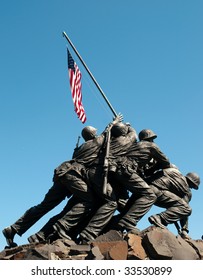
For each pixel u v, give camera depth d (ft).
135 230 60.80
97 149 65.41
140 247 54.29
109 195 63.26
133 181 63.46
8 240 65.92
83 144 66.33
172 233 56.65
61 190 66.85
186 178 69.87
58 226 62.85
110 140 65.92
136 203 63.26
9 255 57.36
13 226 66.18
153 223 63.98
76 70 79.87
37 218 66.85
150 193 63.57
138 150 65.46
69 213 63.46
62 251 55.26
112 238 57.11
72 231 64.75
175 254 54.24
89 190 64.23
